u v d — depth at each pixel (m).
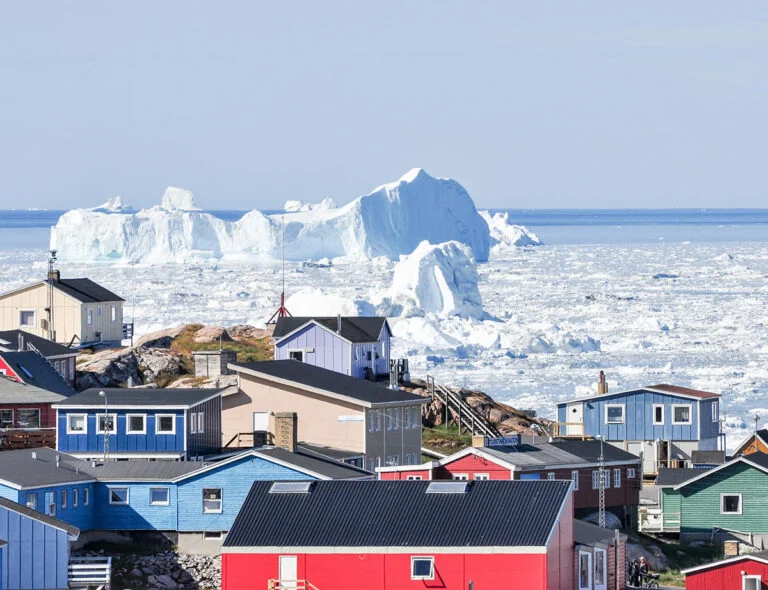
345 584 165.50
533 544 162.25
